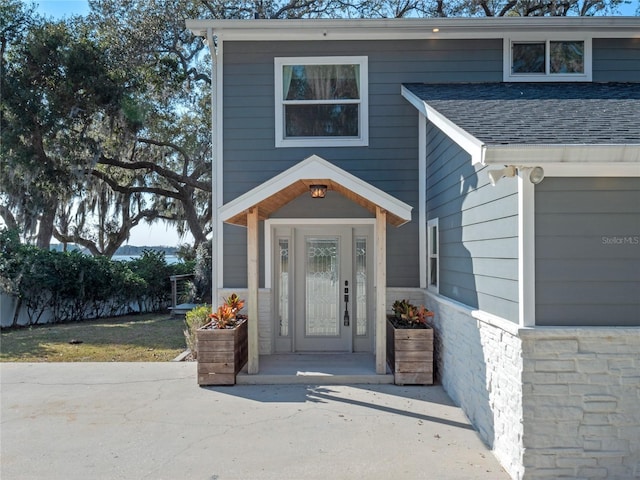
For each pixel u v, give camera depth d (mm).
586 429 3596
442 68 7621
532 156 3402
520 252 3689
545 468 3598
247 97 7629
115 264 13930
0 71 12539
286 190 6289
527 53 7691
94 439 4453
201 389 5992
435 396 5703
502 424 3998
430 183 7172
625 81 7566
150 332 10672
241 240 7602
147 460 4035
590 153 3363
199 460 4031
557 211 3674
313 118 7668
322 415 5062
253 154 7621
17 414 5109
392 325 6598
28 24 13469
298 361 7090
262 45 7645
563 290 3652
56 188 13570
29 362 7578
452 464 3959
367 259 7797
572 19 7270
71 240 17781
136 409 5250
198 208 19391
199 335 6137
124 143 14852
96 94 13297
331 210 7574
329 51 7641
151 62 15469
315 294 7844
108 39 14602
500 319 4094
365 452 4176
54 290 12289
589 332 3562
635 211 3652
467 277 5176
